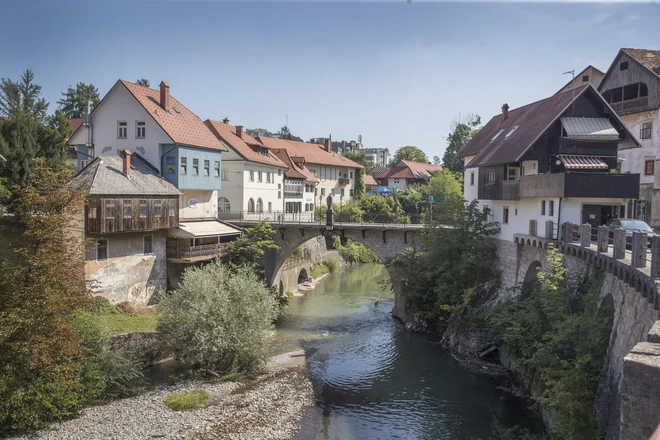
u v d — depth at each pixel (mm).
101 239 30906
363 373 27328
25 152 36438
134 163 36281
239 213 47531
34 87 49625
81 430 19766
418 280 36875
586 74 47625
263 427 20781
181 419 21078
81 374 21547
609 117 28172
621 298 17703
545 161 28312
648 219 35188
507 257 32469
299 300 45812
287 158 64750
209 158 41844
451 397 23953
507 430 19375
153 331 27625
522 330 23656
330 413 22391
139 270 33469
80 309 23047
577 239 25469
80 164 42656
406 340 33344
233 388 24641
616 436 14227
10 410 18844
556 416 18672
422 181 90750
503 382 25516
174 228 35781
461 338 30328
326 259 62156
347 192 81500
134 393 23500
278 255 41656
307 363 28938
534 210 29016
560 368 18672
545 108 31516
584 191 25094
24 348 18203
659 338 10234
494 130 39750
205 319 25484
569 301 21781
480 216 34188
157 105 40344
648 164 35375
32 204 19703
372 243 39156
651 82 35031
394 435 20391
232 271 37188
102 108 39656
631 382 9133
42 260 18969
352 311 41750
